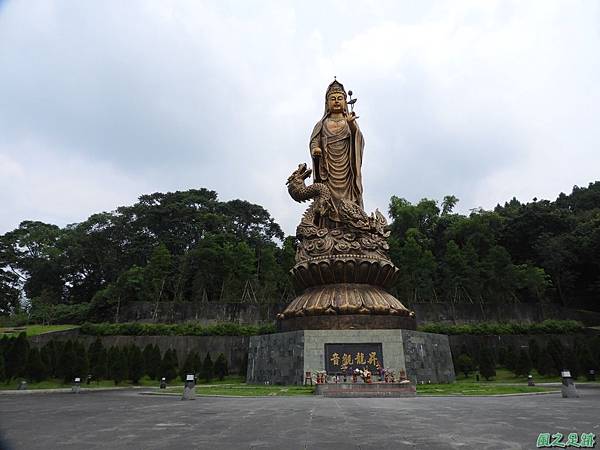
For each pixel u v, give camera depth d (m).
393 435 9.92
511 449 8.38
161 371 39.16
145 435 10.20
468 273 60.31
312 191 36.91
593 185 100.50
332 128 39.12
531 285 62.88
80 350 35.31
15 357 33.34
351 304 30.52
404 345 29.03
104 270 78.88
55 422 12.62
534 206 77.88
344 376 27.30
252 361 32.91
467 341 48.34
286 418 12.97
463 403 17.38
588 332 51.25
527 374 39.09
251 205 89.69
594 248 68.31
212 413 14.48
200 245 66.31
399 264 61.06
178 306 56.19
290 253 63.25
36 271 78.88
